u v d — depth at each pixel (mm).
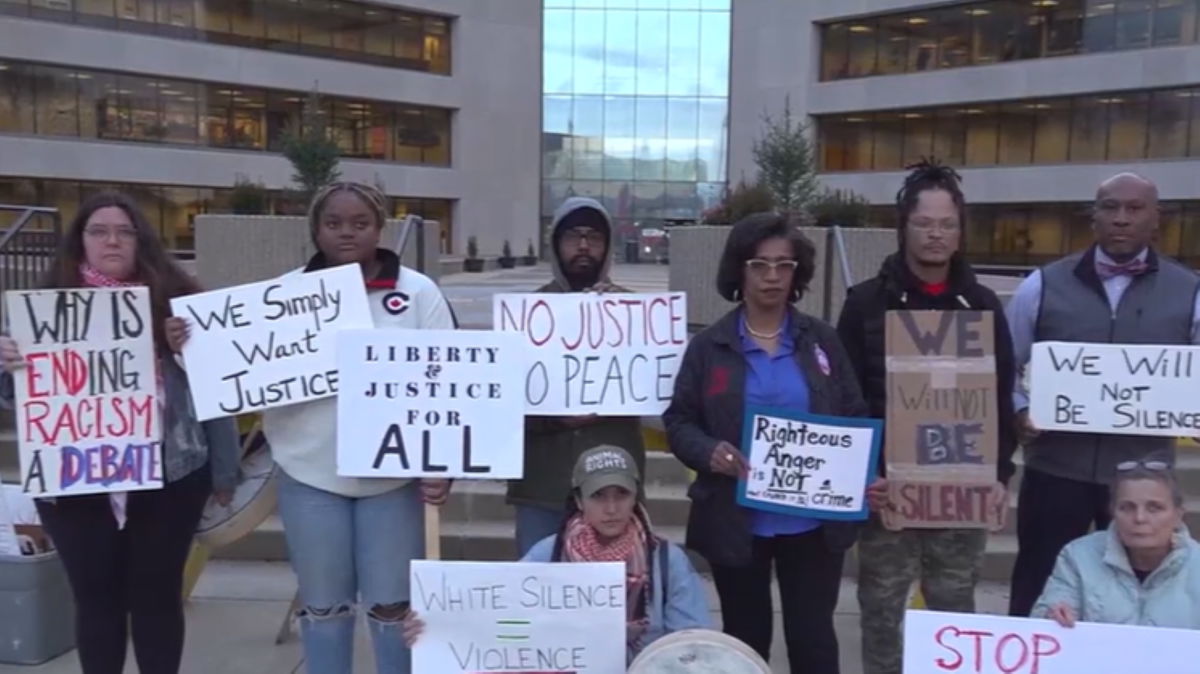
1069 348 3410
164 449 3342
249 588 5305
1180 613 2955
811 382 3213
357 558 3371
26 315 3238
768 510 3219
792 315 3309
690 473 6289
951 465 3299
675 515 5973
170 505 3389
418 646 3107
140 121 33031
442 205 39719
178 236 34125
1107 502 3508
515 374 3297
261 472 4270
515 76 40656
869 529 3467
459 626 3107
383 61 37656
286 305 3322
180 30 33344
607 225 3734
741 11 38719
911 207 3279
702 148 44219
